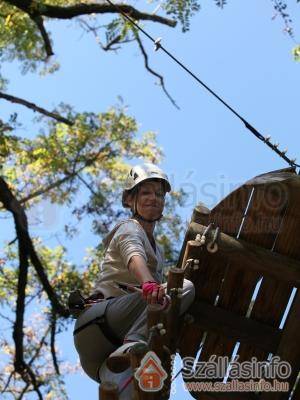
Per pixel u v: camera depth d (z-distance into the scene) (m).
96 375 4.08
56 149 12.29
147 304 3.69
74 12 11.09
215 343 4.26
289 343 4.10
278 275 4.12
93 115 12.51
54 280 12.20
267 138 4.85
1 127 11.30
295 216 4.12
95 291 4.06
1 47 12.07
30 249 11.01
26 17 12.05
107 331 3.94
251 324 4.22
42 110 11.79
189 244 4.09
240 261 4.14
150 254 4.05
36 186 12.44
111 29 11.33
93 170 12.63
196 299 4.26
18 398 11.38
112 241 4.06
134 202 4.21
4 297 12.48
